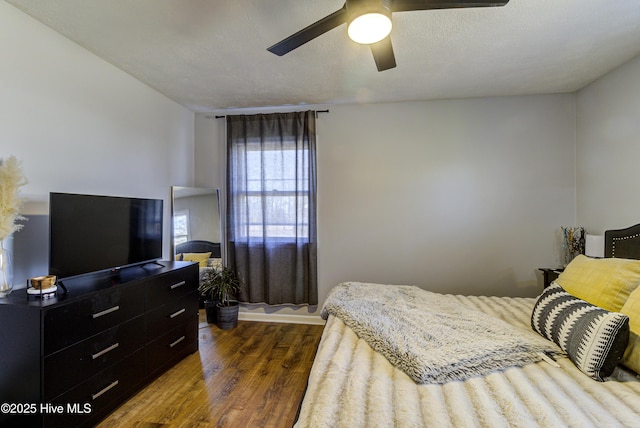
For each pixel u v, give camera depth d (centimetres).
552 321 156
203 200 350
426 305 210
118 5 176
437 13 180
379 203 339
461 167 325
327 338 166
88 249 202
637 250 214
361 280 343
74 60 216
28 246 191
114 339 189
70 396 162
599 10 178
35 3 175
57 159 206
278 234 347
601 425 95
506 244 319
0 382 154
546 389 116
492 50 224
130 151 270
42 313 148
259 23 192
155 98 302
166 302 237
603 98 268
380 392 114
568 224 308
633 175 238
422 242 333
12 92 180
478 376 126
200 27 197
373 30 146
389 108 336
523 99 314
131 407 196
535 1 170
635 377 127
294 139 344
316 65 247
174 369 243
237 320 341
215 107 353
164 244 316
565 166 308
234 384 222
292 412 192
